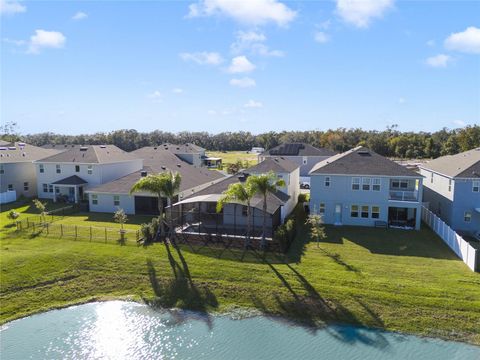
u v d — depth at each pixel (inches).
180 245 1293.1
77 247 1273.4
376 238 1406.3
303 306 935.7
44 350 802.2
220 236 1314.0
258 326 878.4
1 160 2153.1
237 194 1234.6
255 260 1167.0
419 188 1533.0
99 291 1035.9
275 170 1754.4
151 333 858.1
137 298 1002.1
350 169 1604.3
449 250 1268.5
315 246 1306.6
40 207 1624.0
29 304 976.3
